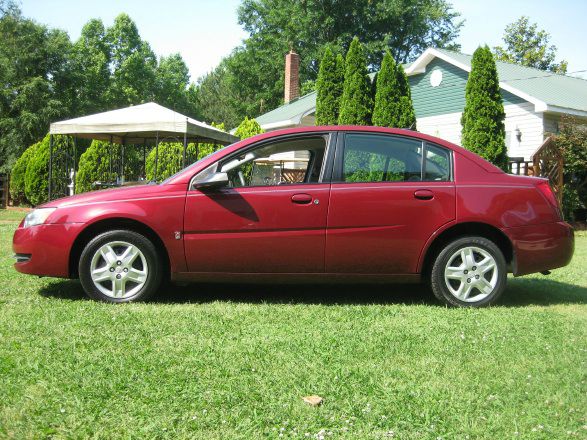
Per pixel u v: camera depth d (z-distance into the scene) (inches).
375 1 1465.3
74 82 1513.3
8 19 1443.2
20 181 741.3
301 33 1445.6
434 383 117.3
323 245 186.5
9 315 164.6
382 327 160.4
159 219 184.9
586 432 96.1
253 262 187.0
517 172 586.2
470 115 574.2
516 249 191.0
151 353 132.6
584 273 278.1
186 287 221.3
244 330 153.9
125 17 1909.4
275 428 96.3
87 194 195.8
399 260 189.2
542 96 676.7
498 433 95.7
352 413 102.3
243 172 193.8
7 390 109.0
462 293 191.5
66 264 188.4
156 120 481.7
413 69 816.3
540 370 125.9
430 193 188.7
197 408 103.5
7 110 1421.0
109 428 95.7
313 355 133.4
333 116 687.1
